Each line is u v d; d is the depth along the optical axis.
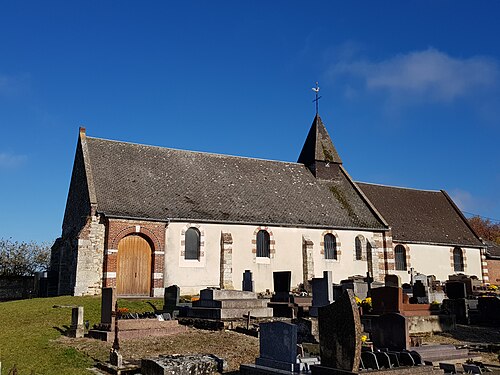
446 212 41.09
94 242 24.05
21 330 16.16
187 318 18.59
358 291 23.39
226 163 32.84
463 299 22.14
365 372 9.80
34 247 43.09
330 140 36.94
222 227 27.52
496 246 43.41
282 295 21.84
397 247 35.03
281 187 32.66
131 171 28.25
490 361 14.13
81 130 29.25
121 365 11.83
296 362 10.89
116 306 14.58
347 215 32.47
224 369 11.88
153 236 25.31
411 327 18.67
